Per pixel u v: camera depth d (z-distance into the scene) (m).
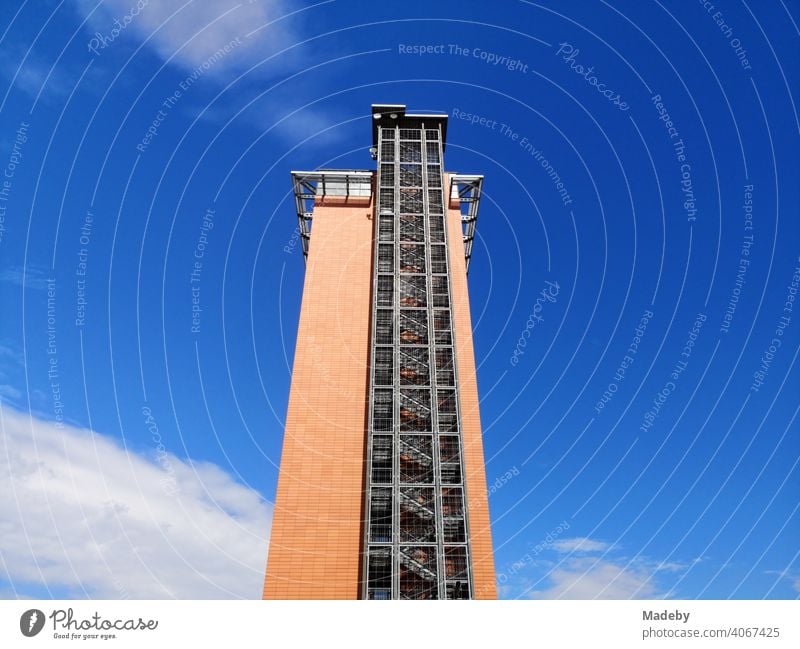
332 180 94.75
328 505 64.88
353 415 71.69
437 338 76.25
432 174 91.69
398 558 59.75
